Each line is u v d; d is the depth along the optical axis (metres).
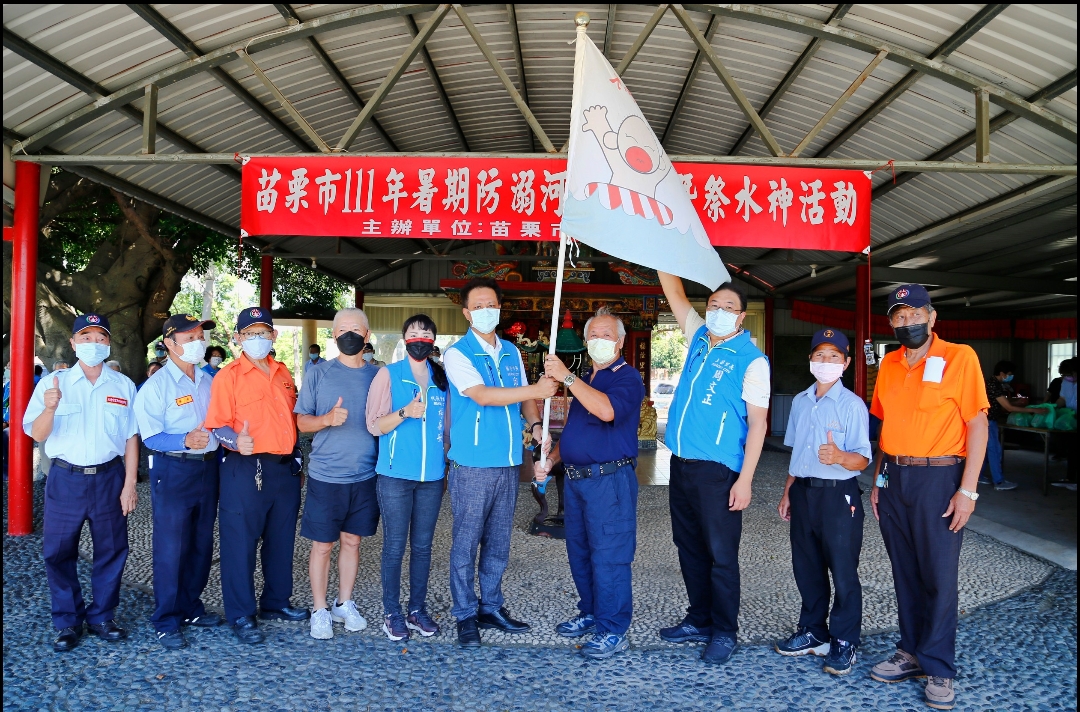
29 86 3.96
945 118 4.89
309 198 4.46
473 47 5.23
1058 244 7.21
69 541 2.86
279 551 3.15
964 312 11.84
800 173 4.56
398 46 5.00
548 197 4.52
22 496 4.58
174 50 4.15
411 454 2.90
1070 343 11.10
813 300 12.20
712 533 2.78
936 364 2.55
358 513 3.03
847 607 2.71
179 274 8.37
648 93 6.10
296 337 23.72
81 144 4.78
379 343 12.04
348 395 3.01
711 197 4.59
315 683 2.59
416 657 2.82
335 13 4.19
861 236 4.52
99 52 3.90
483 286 2.95
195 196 6.27
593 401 2.76
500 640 3.00
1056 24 3.47
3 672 2.65
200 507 3.04
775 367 12.02
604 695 2.54
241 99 5.02
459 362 2.87
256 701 2.46
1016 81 4.02
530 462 7.10
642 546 4.59
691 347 3.01
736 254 10.34
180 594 3.05
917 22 3.83
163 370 2.95
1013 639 3.12
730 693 2.56
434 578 3.80
